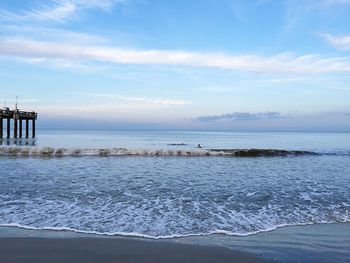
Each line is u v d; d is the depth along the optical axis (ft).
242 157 97.55
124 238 26.23
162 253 23.34
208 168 71.00
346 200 40.98
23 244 24.40
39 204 36.68
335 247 25.08
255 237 27.14
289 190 46.96
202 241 26.00
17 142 152.56
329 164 81.82
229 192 45.09
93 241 25.35
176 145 181.47
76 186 47.52
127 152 97.91
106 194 42.57
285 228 29.71
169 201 39.34
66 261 21.84
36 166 69.36
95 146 163.12
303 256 23.27
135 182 51.96
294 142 222.89
